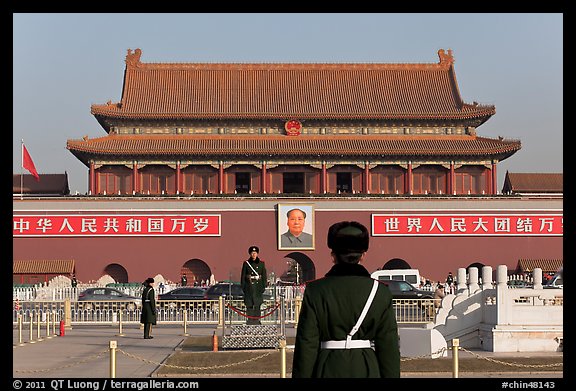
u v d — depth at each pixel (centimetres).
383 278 9381
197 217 10725
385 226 10769
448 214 10806
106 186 11300
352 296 1515
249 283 4294
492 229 10794
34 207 10575
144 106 11656
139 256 10631
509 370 3353
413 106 11838
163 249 10662
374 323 1524
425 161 11425
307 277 11606
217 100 11862
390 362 1521
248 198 10781
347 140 11588
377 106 11838
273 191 11531
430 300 6200
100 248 10594
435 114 11588
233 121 11619
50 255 10544
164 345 4684
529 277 10275
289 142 11506
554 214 10812
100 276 10569
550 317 4125
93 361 3838
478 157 11438
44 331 5806
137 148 11162
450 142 11550
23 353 4259
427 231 10781
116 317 6688
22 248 10525
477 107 11569
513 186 12688
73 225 10594
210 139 11550
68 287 9488
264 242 10738
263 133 11688
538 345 4103
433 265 10744
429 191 11538
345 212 10788
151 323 5100
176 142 11438
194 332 5672
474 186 11556
